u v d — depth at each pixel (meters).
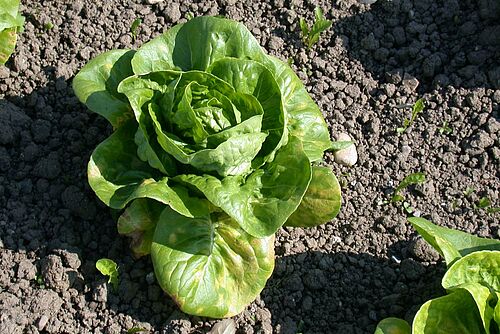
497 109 1.10
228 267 0.92
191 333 0.95
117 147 0.92
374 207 1.04
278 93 0.92
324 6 1.15
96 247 0.98
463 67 1.12
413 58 1.13
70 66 1.08
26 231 0.98
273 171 0.91
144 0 1.13
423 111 1.10
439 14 1.15
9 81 1.06
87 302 0.95
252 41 0.95
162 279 0.89
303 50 1.12
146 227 0.93
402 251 1.02
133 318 0.95
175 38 0.96
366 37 1.13
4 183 1.00
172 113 0.89
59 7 1.11
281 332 0.96
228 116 0.90
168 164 0.90
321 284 0.99
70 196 0.99
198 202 0.90
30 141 1.03
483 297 0.87
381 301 0.98
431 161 1.07
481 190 1.06
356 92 1.10
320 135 0.97
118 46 1.10
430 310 0.89
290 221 0.95
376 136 1.08
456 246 0.94
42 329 0.93
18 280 0.95
